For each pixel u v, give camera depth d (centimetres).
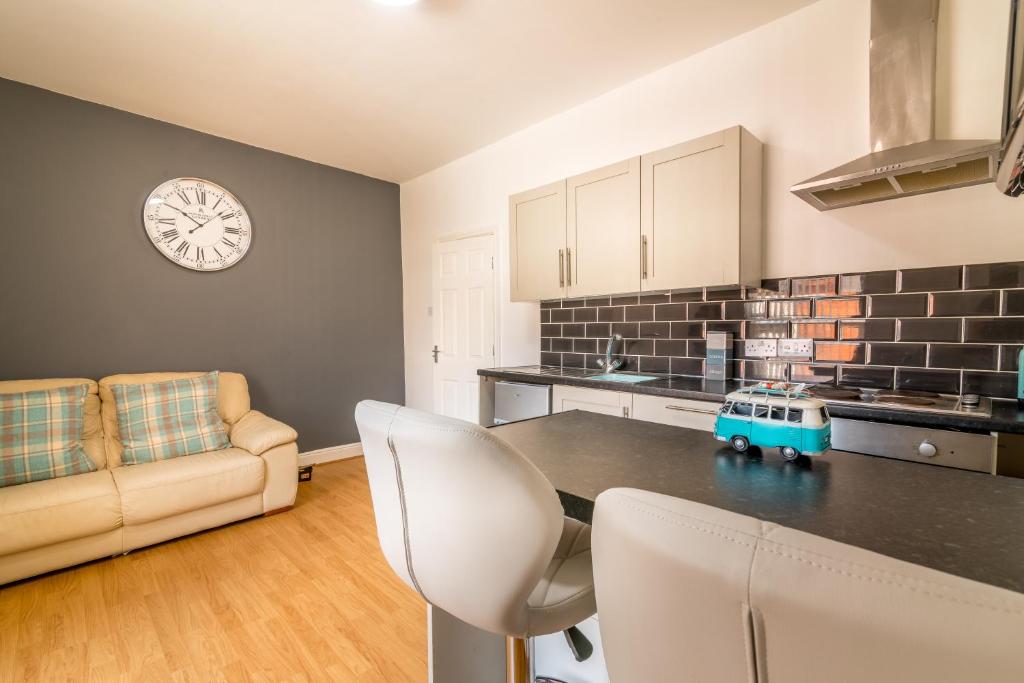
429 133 343
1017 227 172
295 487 296
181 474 249
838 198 189
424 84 274
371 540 257
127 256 308
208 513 261
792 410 101
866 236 203
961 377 182
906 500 78
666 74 260
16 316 272
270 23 217
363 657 167
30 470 231
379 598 203
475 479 70
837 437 163
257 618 189
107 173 299
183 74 261
